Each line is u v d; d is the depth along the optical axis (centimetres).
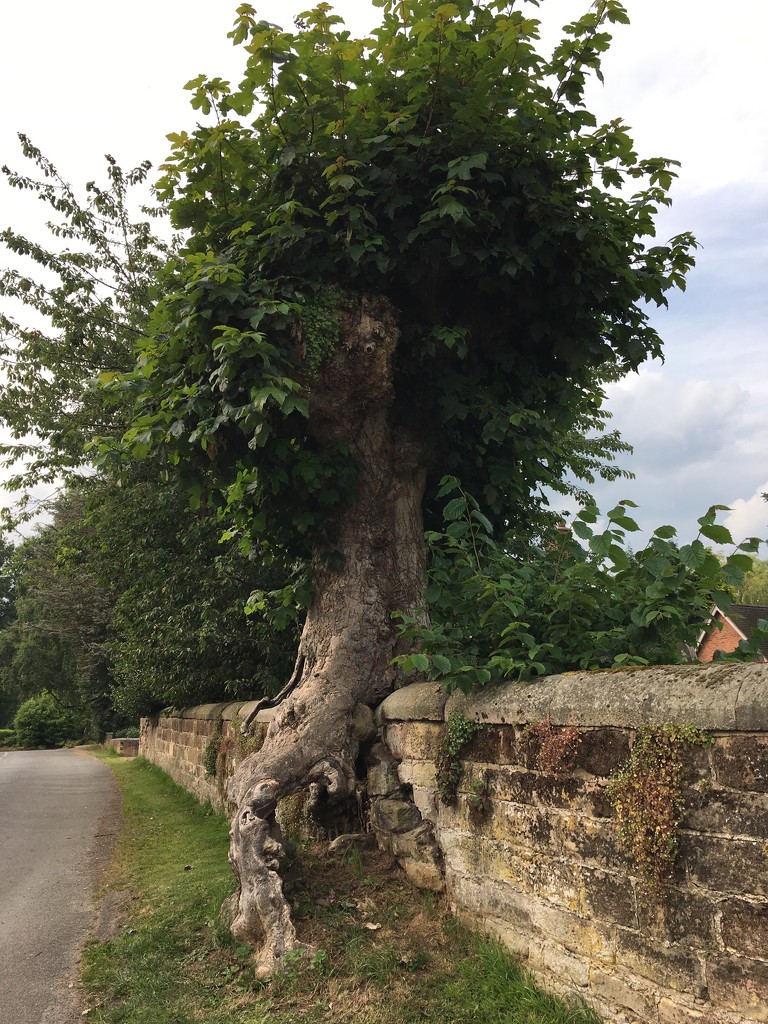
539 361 674
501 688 450
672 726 323
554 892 393
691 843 314
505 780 439
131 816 1156
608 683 368
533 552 734
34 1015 438
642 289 640
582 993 369
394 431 644
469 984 410
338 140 577
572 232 574
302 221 597
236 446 581
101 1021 421
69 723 5291
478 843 461
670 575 423
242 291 545
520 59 563
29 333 1577
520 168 576
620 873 351
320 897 516
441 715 508
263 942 477
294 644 1156
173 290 631
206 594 1240
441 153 576
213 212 628
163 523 1348
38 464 1598
